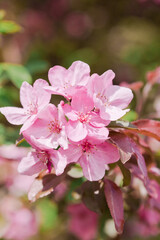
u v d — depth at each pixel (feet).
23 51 2.99
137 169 1.19
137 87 1.60
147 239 1.75
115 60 3.08
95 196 1.11
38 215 1.77
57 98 1.36
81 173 1.18
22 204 1.75
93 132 1.01
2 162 1.65
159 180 1.21
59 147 1.10
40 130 1.04
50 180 1.09
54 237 1.81
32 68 1.69
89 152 1.03
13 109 1.09
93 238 1.57
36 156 1.04
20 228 1.75
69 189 1.40
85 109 1.04
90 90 1.05
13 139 1.47
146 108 1.89
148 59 2.89
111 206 1.06
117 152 1.03
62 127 1.02
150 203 1.34
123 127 1.05
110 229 1.35
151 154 1.17
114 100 1.08
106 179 1.11
